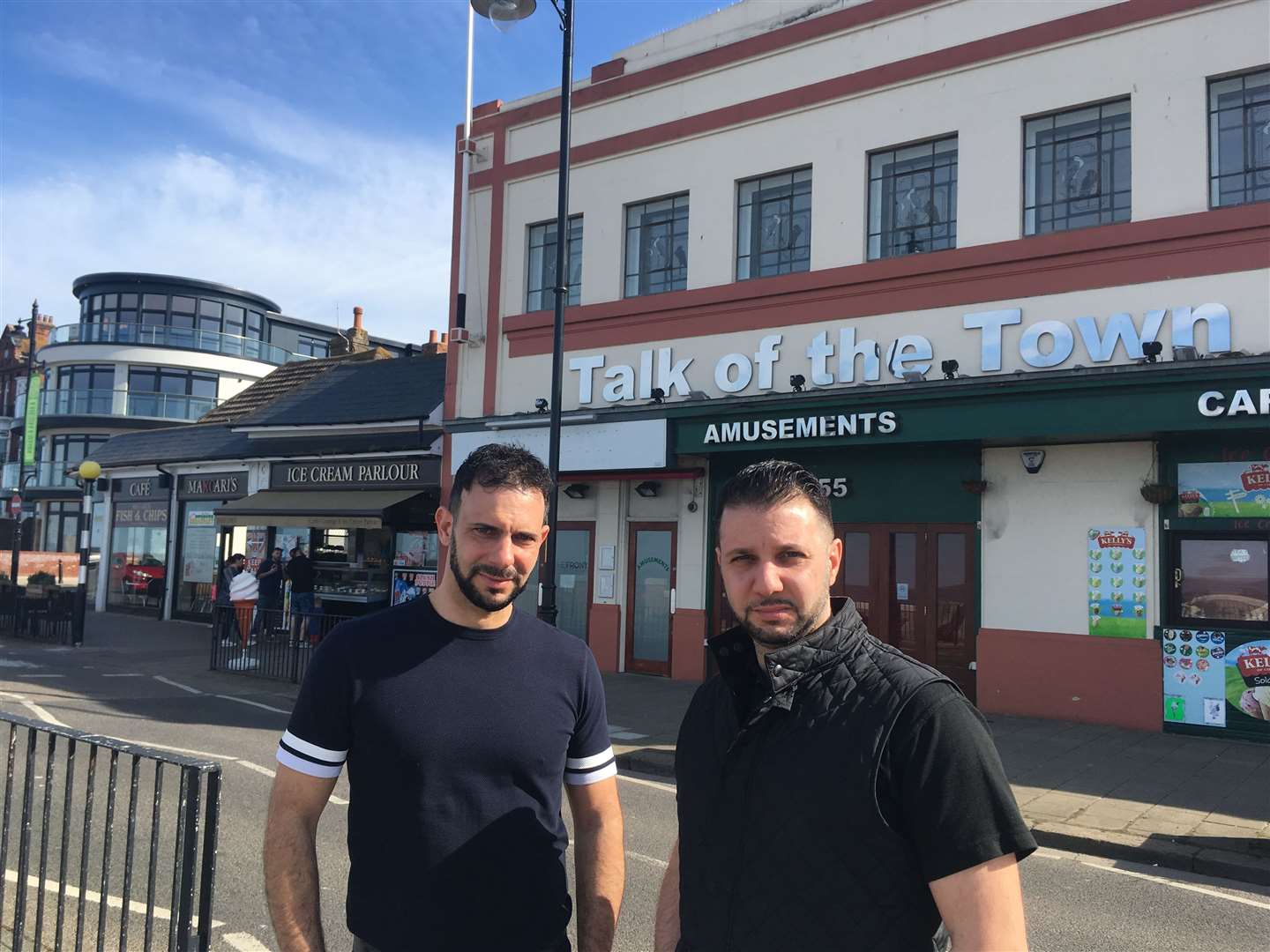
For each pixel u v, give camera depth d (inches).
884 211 458.9
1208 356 363.6
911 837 67.4
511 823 87.2
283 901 84.5
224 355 1595.7
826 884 68.4
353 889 88.0
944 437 411.8
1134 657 390.9
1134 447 397.4
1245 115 374.9
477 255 593.6
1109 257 388.5
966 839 64.2
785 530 74.7
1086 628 403.5
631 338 523.8
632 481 539.8
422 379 695.1
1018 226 415.5
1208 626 379.6
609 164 545.3
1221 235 366.6
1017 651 416.2
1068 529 410.3
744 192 503.8
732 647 80.0
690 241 511.8
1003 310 410.9
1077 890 221.8
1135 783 307.7
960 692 70.2
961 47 434.3
